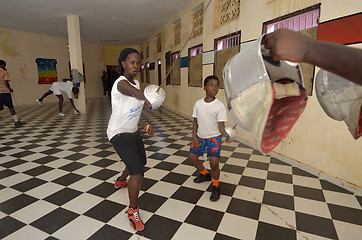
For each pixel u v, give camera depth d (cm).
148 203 232
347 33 251
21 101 1070
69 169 319
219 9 518
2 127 596
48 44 1166
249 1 405
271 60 63
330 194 249
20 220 204
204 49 580
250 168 321
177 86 809
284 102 70
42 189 262
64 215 212
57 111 900
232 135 184
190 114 708
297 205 228
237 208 223
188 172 309
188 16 675
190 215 212
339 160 267
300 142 320
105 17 812
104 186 269
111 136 183
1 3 662
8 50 1014
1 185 271
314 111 296
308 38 43
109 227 195
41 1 647
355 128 75
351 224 198
